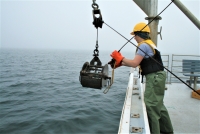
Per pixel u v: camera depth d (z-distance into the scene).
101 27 2.48
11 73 22.11
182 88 5.71
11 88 12.57
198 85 6.22
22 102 8.79
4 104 8.45
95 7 2.39
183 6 2.82
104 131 5.41
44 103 8.55
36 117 6.62
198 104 4.26
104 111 7.27
